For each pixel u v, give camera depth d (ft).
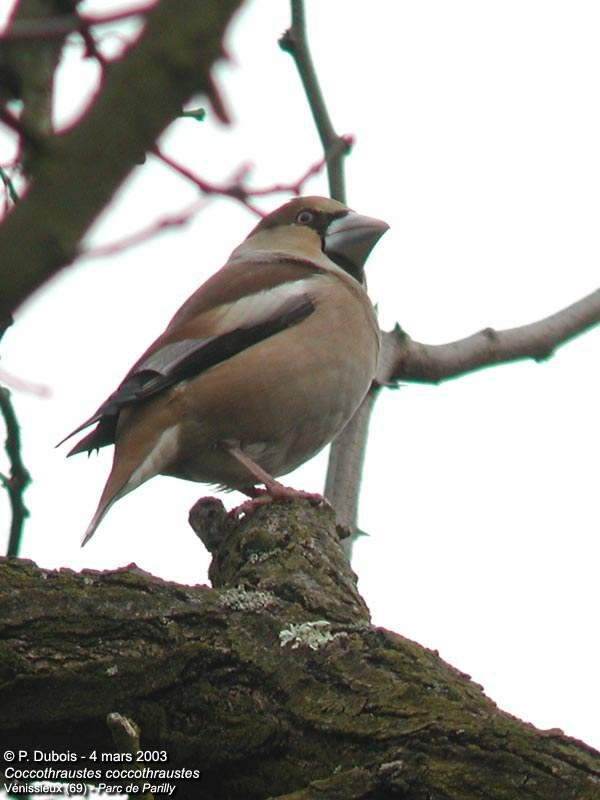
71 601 20.72
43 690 20.03
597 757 17.87
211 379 31.68
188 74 10.07
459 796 17.61
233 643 20.53
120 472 31.24
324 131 34.04
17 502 29.01
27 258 9.62
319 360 32.42
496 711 18.92
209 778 20.07
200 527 28.76
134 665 20.25
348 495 33.19
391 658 19.95
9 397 28.09
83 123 9.93
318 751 19.20
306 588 23.11
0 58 11.67
